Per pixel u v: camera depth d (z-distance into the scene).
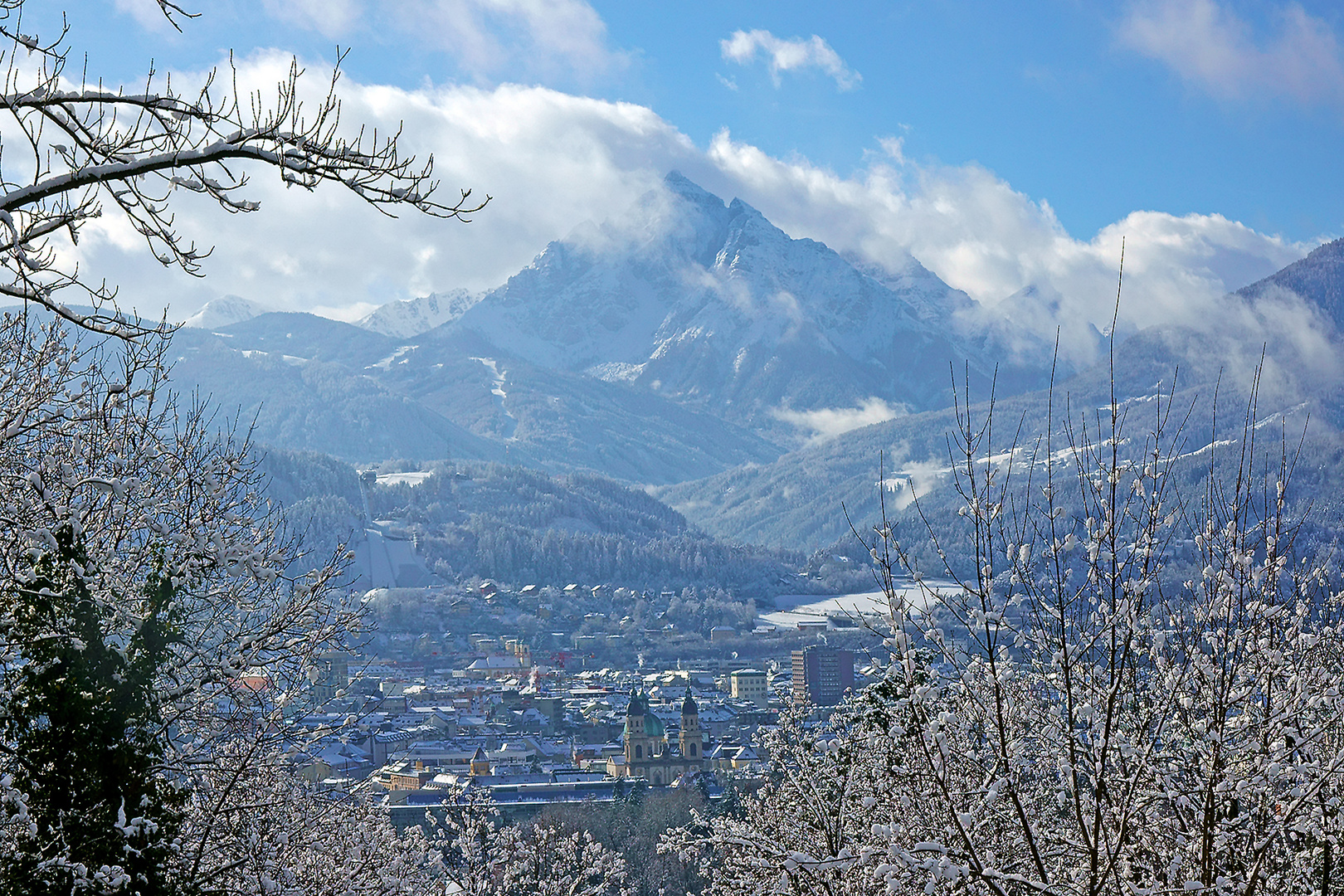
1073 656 11.66
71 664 14.81
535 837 45.28
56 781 14.69
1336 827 12.46
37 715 14.83
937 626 11.92
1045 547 11.58
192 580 15.52
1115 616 11.58
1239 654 12.48
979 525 11.70
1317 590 13.41
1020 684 12.78
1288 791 12.20
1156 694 12.76
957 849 12.00
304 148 9.88
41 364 15.48
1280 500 12.25
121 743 15.09
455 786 45.00
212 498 16.14
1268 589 12.12
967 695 12.41
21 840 14.15
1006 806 13.88
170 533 13.44
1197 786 12.59
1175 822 13.31
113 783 15.00
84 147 9.66
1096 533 11.47
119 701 15.09
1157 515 11.58
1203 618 12.23
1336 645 13.63
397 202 10.15
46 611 14.53
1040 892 11.85
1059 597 11.48
